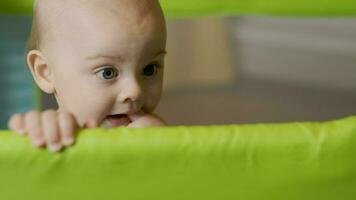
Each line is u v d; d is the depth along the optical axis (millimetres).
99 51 827
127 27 825
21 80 1333
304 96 2000
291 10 1379
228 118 1865
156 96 868
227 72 2055
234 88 2051
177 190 626
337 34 2113
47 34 889
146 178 621
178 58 1962
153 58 851
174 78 1955
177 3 1367
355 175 632
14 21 1319
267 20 2221
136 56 833
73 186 621
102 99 845
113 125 863
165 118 1841
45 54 900
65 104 882
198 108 1894
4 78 1330
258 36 2207
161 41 855
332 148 622
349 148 624
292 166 625
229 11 1377
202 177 624
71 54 855
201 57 2002
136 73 844
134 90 834
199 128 621
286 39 2191
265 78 2113
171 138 613
